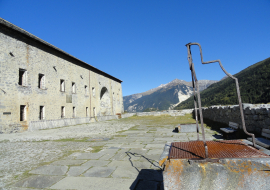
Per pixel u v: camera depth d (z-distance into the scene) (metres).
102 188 3.29
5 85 14.36
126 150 6.17
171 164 2.19
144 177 3.71
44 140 8.87
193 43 2.53
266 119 5.88
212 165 2.07
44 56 19.02
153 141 7.77
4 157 5.62
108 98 37.06
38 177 3.91
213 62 2.48
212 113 15.34
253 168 2.00
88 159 5.20
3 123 13.91
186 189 2.11
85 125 18.03
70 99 23.23
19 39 15.97
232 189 2.01
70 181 3.66
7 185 3.53
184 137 8.49
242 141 2.82
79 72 26.06
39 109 17.77
